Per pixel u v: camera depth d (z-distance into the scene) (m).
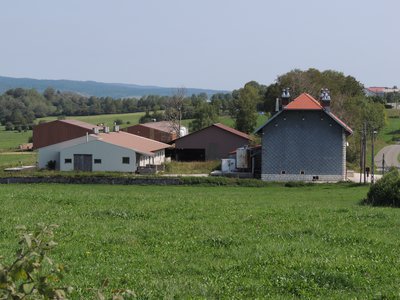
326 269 17.50
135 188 61.69
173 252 20.64
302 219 28.95
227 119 171.38
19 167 91.88
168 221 28.23
